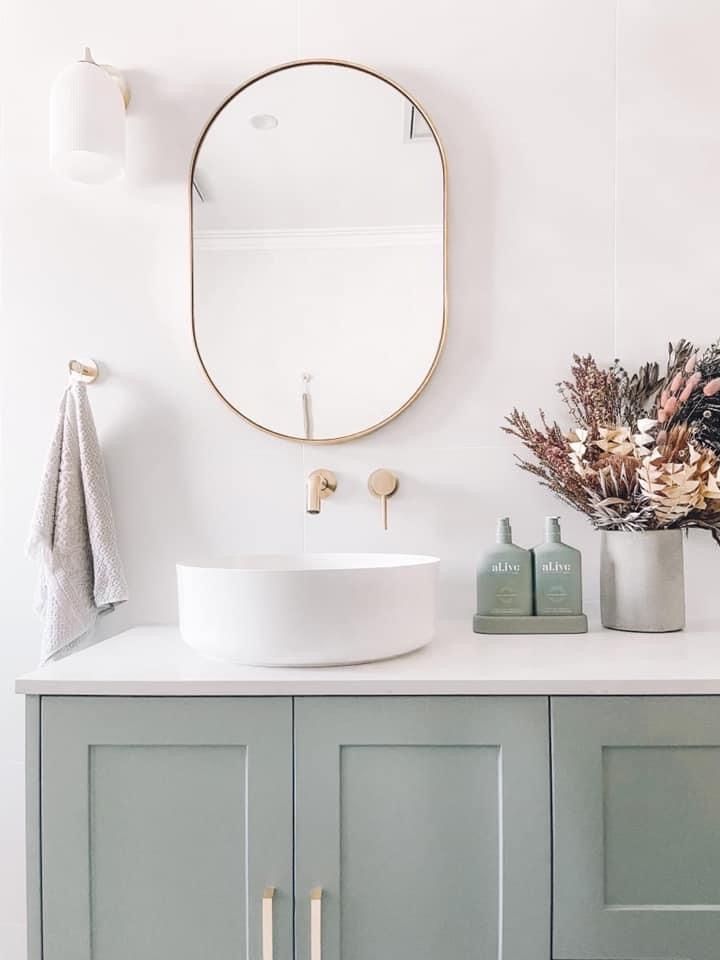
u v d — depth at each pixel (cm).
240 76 162
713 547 157
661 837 108
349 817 109
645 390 156
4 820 160
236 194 160
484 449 159
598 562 158
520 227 159
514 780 109
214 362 160
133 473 162
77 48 164
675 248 158
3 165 164
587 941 108
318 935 106
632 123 158
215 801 110
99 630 162
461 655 124
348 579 113
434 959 109
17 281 163
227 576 114
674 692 108
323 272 160
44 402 163
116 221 163
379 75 159
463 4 160
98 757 111
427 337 158
